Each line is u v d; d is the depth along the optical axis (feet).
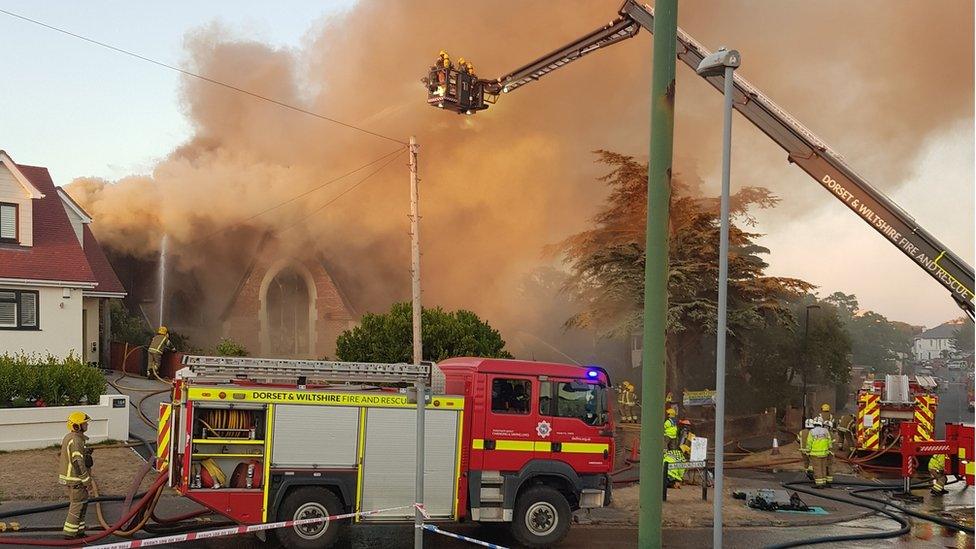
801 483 64.95
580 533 44.96
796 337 123.75
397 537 41.88
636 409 92.68
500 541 42.14
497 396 40.88
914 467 62.69
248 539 39.22
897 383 77.05
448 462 39.37
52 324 82.64
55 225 87.56
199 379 37.60
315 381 39.91
